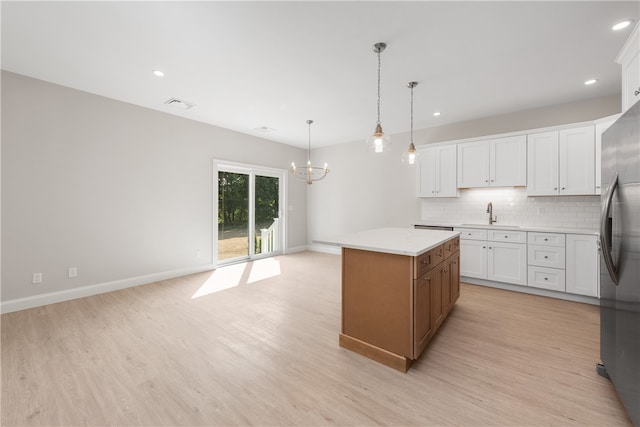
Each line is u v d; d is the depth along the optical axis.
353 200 5.98
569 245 3.19
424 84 3.12
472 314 2.82
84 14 1.98
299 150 6.53
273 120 4.49
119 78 3.00
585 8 1.89
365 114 4.16
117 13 1.97
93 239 3.43
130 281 3.75
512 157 3.76
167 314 2.81
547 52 2.46
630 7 1.87
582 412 1.48
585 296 3.13
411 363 1.95
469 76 2.92
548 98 3.51
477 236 3.82
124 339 2.29
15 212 2.90
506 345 2.20
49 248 3.11
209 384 1.73
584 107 3.56
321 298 3.31
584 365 1.92
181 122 4.31
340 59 2.58
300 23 2.08
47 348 2.14
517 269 3.52
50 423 1.41
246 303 3.14
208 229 4.68
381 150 2.51
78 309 2.94
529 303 3.13
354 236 2.51
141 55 2.54
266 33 2.20
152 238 3.99
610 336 1.61
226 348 2.15
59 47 2.41
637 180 1.29
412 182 5.14
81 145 3.33
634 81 1.91
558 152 3.44
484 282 3.83
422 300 1.94
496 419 1.44
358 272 2.09
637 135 1.29
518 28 2.12
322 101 3.64
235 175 5.28
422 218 4.96
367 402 1.57
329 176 6.38
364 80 3.02
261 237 5.78
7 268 2.86
